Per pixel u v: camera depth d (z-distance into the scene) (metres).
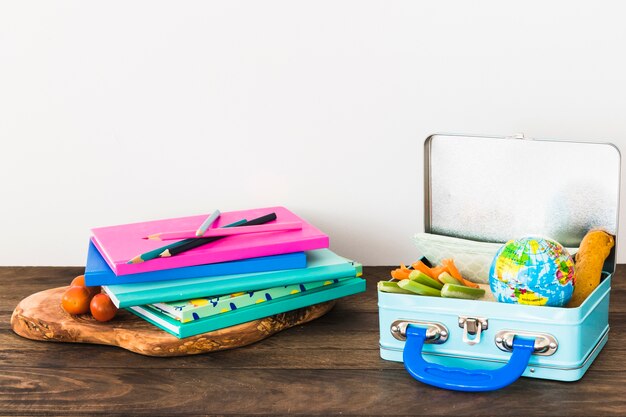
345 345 1.15
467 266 1.18
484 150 1.18
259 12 1.38
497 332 1.03
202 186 1.45
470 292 1.06
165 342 1.11
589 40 1.35
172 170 1.44
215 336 1.12
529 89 1.37
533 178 1.16
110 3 1.39
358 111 1.40
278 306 1.17
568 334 1.00
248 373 1.08
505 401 0.99
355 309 1.28
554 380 1.03
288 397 1.02
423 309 1.06
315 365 1.09
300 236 1.21
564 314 1.00
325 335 1.18
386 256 1.46
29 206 1.47
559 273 1.01
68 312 1.19
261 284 1.15
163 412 0.99
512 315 1.02
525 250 1.01
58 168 1.45
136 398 1.02
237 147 1.43
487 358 1.04
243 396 1.02
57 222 1.47
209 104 1.41
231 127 1.42
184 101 1.41
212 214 1.28
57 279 1.41
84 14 1.39
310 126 1.41
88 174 1.45
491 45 1.36
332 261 1.22
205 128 1.42
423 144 1.30
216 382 1.05
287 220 1.28
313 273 1.18
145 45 1.40
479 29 1.36
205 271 1.15
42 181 1.46
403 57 1.38
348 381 1.05
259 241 1.19
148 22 1.39
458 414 0.97
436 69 1.38
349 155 1.42
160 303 1.14
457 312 1.04
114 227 1.26
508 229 1.19
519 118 1.38
